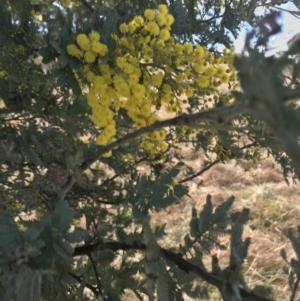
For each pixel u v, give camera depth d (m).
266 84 0.09
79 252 0.18
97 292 0.21
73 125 0.22
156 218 0.58
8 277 0.13
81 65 0.19
